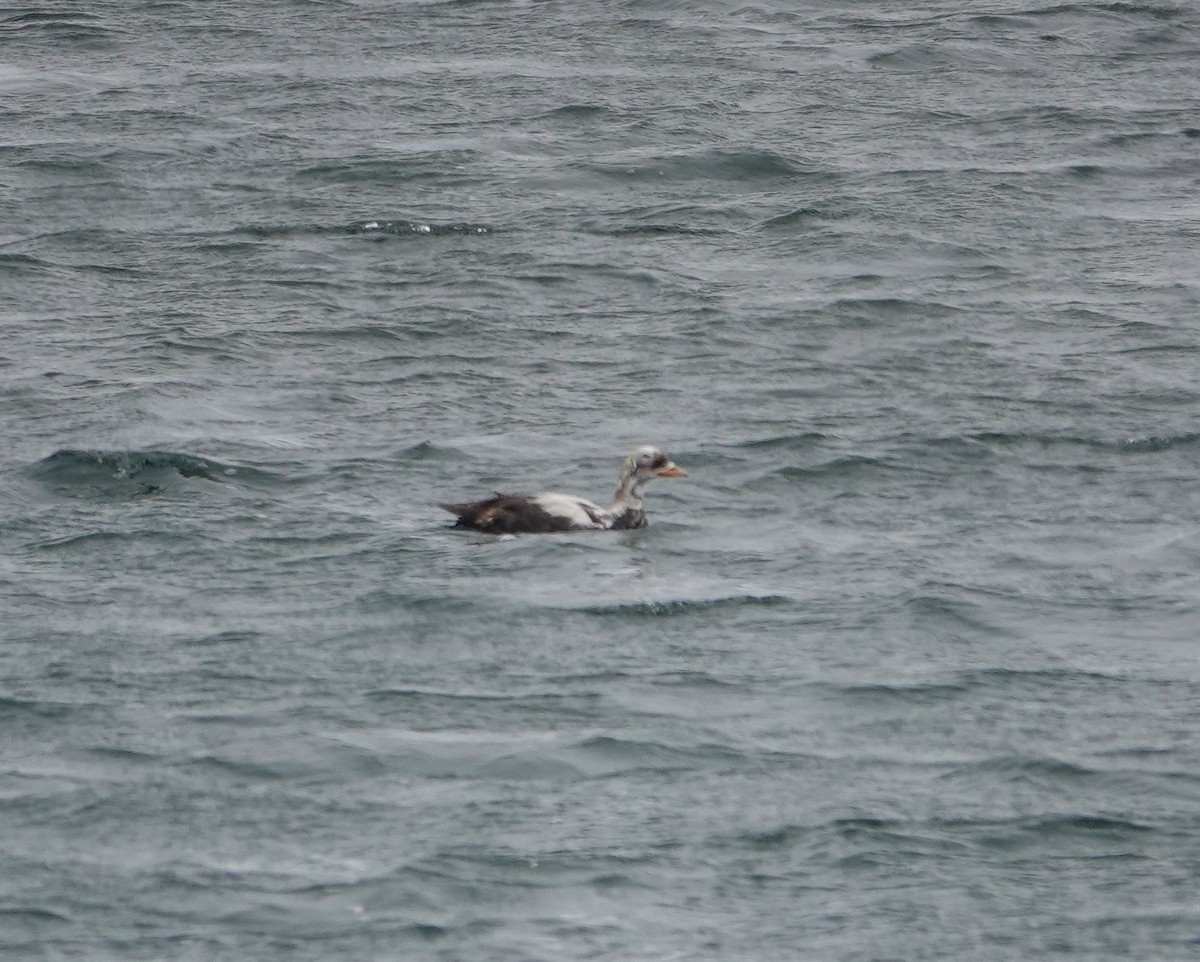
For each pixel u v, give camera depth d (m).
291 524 34.88
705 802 25.77
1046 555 34.06
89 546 33.84
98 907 23.38
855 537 34.88
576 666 29.52
